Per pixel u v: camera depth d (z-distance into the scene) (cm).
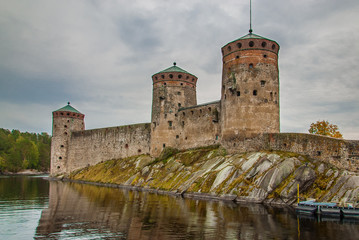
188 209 3384
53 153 10094
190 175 5066
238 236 2288
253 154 4631
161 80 7144
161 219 2888
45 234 2420
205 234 2347
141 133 7988
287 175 3853
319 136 4138
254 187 3903
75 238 2300
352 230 2456
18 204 3953
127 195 4781
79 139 9831
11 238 2314
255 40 5256
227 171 4416
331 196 3416
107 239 2267
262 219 2845
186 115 6725
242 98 5138
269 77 5191
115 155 8581
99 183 7244
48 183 7700
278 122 5162
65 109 10350
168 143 6856
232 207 3488
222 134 5438
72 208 3597
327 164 3950
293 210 3294
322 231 2420
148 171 6291
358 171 3700
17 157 14225
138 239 2252
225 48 5566
